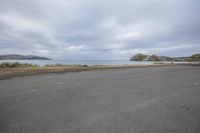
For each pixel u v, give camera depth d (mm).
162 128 2020
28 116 2438
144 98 3580
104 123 2184
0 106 2926
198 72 9859
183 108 2852
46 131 1943
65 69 10922
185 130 1965
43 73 8594
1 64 12406
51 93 4000
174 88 4762
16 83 5430
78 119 2326
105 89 4562
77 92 4148
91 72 9578
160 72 9836
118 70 11250
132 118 2367
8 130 1966
